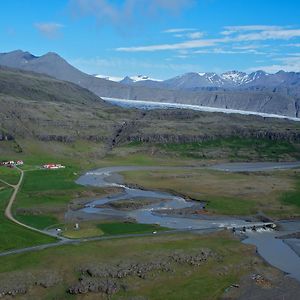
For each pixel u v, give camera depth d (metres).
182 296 150.00
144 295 149.50
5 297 144.00
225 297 149.88
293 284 160.50
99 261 166.88
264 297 150.62
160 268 165.38
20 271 157.12
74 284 151.75
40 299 145.12
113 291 149.50
